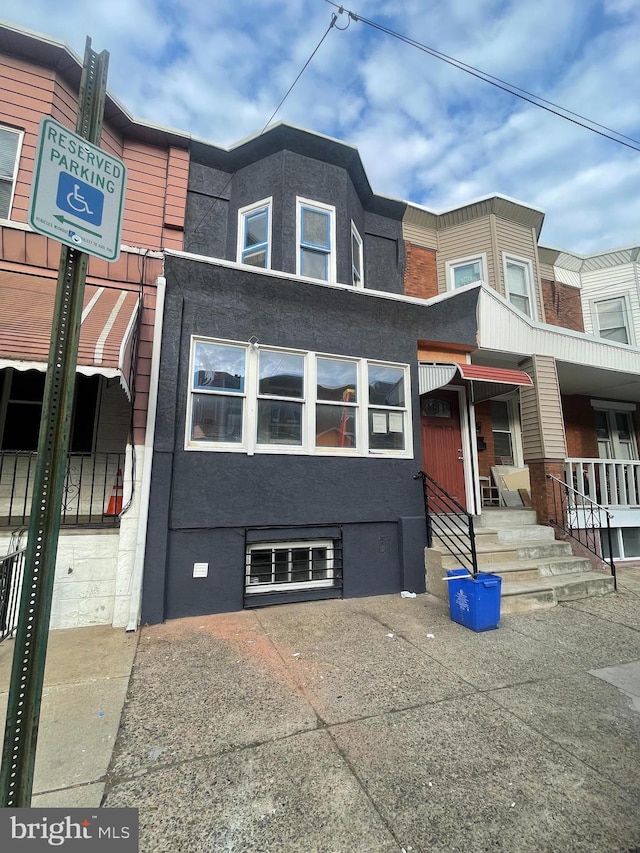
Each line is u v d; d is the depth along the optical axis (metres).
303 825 2.20
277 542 5.96
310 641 4.57
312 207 7.68
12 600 4.81
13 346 3.77
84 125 1.95
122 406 6.59
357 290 6.88
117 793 2.39
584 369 9.12
